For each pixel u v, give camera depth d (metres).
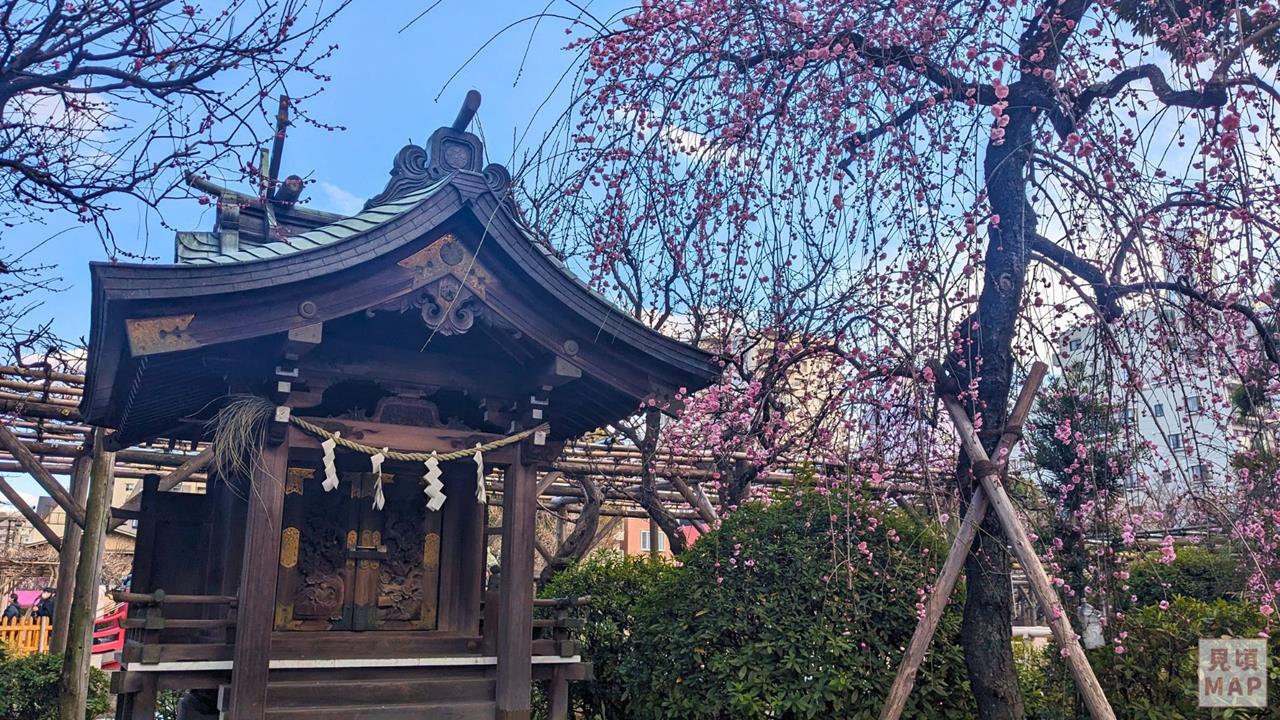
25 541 19.73
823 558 5.46
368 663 4.74
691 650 5.52
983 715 4.53
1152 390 4.71
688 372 5.02
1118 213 3.91
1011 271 4.60
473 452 4.82
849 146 4.09
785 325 4.53
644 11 4.05
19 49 4.09
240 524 5.02
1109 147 3.85
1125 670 4.80
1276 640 4.74
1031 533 4.54
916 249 3.95
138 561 5.77
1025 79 4.56
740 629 5.36
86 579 8.19
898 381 4.56
